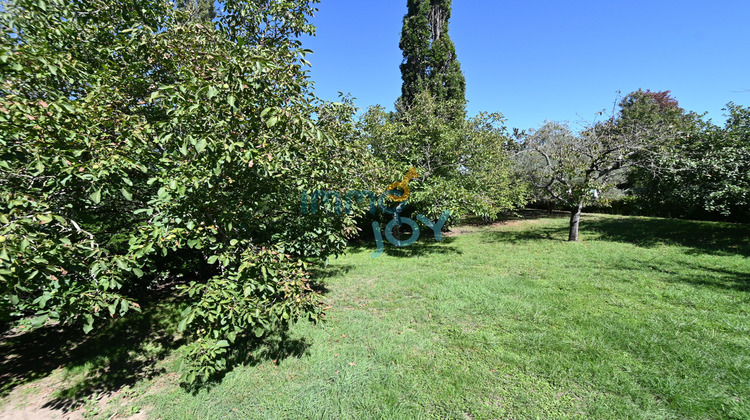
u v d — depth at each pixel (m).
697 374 2.61
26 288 1.70
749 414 2.16
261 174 2.64
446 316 4.03
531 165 12.18
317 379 2.83
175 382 2.91
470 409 2.38
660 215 12.14
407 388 2.64
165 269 5.30
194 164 2.26
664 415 2.22
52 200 2.24
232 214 2.65
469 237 10.27
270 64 2.09
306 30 3.93
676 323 3.51
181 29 2.63
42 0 2.52
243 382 2.81
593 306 4.12
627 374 2.68
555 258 6.88
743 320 3.50
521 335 3.43
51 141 2.02
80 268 2.04
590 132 8.47
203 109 2.10
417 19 13.44
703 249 6.93
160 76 3.18
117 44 3.05
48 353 3.47
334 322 3.96
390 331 3.71
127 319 4.22
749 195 6.68
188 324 2.23
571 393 2.51
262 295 2.60
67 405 2.62
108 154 2.17
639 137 7.87
